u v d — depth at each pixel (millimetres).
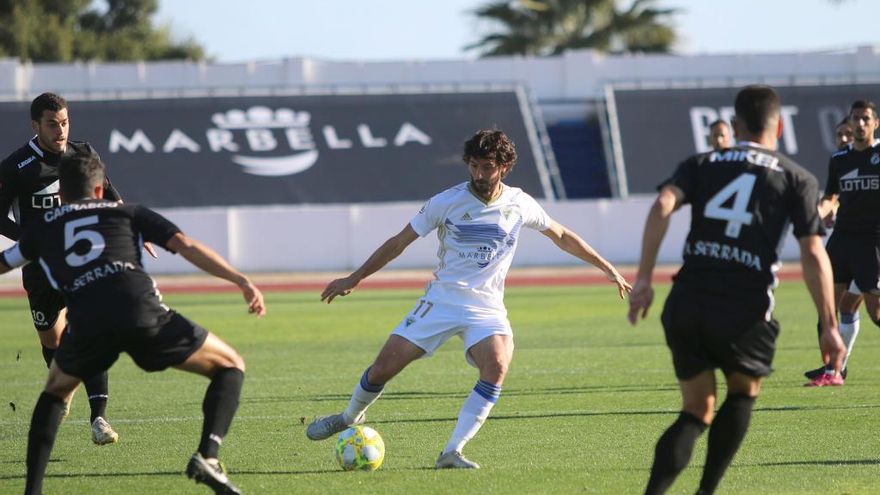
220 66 122062
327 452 24266
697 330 17016
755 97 17641
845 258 32625
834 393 31203
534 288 76188
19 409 30891
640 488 20312
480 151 21469
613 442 24859
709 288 16938
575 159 119750
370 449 22250
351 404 23062
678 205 17141
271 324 54688
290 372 37875
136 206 18891
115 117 109750
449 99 115562
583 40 153875
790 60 125750
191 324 18734
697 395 17469
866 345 42906
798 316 54469
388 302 66750
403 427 27094
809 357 39438
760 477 21094
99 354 18391
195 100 112688
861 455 23000
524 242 97625
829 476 21141
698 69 126188
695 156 17578
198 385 34969
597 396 31484
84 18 175750
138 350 18344
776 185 17094
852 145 32906
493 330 22156
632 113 114500
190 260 18547
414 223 22250
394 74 123312
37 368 40031
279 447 24859
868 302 32500
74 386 19297
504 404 30312
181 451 24531
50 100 24719
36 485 18812
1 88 118062
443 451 22219
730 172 17188
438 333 22281
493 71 124500
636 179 108375
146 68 121562
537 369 37375
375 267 22328
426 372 37219
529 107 119312
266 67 122375
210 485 18281
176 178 104125
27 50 161875
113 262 18203
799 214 17078
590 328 50938
